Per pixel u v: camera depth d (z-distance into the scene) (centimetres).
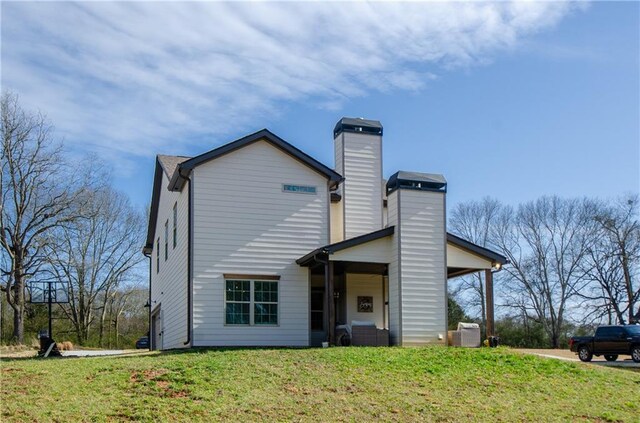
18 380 1399
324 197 2338
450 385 1548
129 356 1928
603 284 4831
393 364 1697
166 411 1220
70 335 5319
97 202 5088
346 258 2180
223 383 1419
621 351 2491
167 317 2683
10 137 4019
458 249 2317
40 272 4378
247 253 2219
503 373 1695
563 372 1755
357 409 1320
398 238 2222
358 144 2598
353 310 2461
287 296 2247
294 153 2298
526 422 1328
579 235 4997
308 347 2123
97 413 1185
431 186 2306
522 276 5181
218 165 2233
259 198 2259
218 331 2153
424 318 2208
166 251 2775
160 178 3014
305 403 1328
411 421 1280
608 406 1475
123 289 5788
